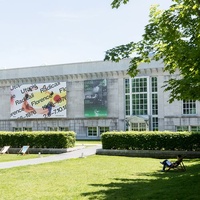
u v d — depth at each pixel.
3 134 33.94
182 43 14.23
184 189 12.09
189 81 14.16
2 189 13.09
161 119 48.59
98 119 52.59
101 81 52.47
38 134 32.69
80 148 33.69
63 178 15.80
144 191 12.23
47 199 11.24
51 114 55.44
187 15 12.61
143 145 28.28
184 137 27.20
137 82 50.66
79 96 54.19
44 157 27.12
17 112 58.53
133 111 50.84
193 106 46.88
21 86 58.41
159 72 48.94
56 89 55.31
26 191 12.63
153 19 15.20
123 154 28.48
